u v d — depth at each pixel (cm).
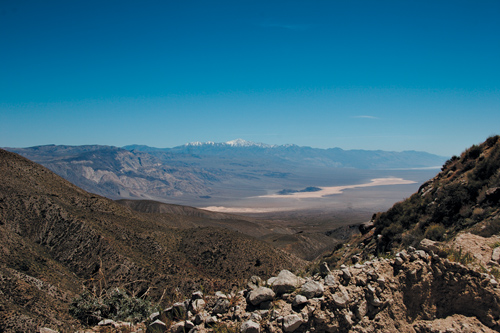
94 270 6731
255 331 702
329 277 801
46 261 6694
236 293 881
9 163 10081
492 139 2270
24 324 3088
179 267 7456
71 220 8344
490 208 1458
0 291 3959
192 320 824
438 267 890
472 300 846
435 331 787
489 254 1016
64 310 4044
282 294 801
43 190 9750
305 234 19500
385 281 834
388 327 774
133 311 1339
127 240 8412
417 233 1688
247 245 9356
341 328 744
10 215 8056
